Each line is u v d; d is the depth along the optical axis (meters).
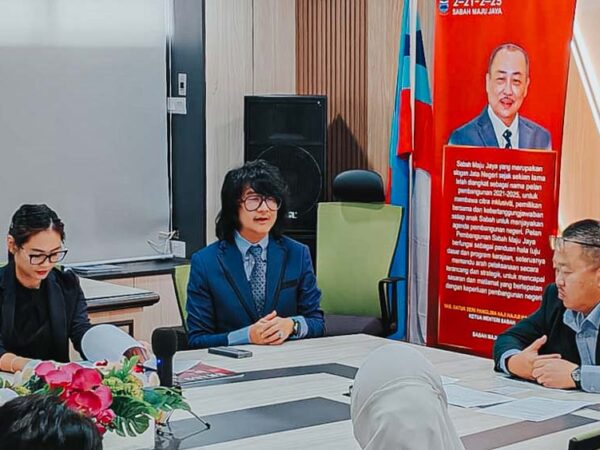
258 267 3.89
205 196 6.16
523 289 5.10
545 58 4.92
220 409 2.81
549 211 4.96
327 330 5.12
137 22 6.12
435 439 1.36
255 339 3.76
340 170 6.32
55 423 1.29
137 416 2.25
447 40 5.28
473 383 3.17
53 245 3.34
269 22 6.34
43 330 3.42
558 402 2.91
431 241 5.62
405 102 5.68
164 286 5.96
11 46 5.70
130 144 6.15
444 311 5.43
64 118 5.90
